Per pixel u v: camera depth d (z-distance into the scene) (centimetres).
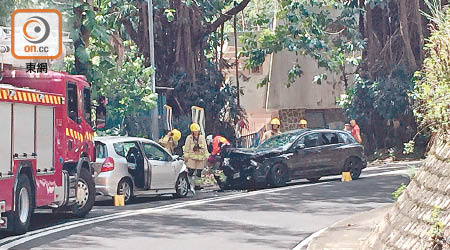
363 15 5116
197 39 4634
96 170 2369
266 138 3281
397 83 4931
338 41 4972
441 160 1134
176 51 4544
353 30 4931
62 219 2017
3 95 1638
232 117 4831
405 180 2989
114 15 4366
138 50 4522
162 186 2562
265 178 2934
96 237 1673
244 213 2094
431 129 1232
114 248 1523
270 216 2025
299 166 3003
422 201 1113
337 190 2670
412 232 1088
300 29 4784
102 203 2488
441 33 1238
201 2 4603
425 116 1264
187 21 4531
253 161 2933
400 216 1177
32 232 1758
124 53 4409
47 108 1858
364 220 1852
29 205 1750
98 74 3158
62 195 1922
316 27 4778
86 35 3089
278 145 3036
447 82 1208
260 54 4903
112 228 1820
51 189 1869
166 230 1780
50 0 2898
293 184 3089
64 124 1936
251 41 4991
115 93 3841
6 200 1653
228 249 1508
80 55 3042
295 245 1556
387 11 5050
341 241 1549
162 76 4588
